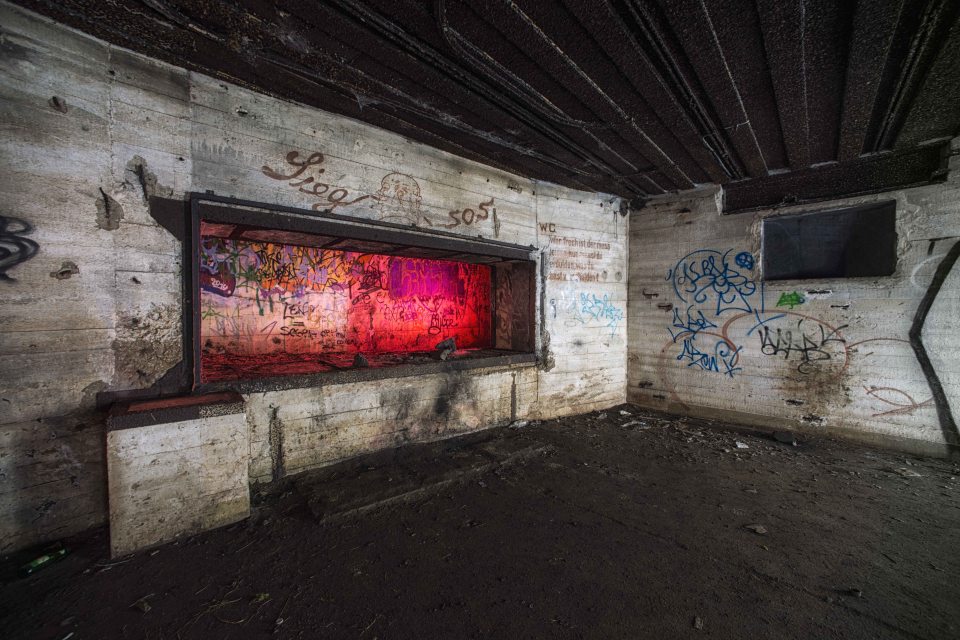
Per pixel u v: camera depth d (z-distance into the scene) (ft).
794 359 16.58
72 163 8.25
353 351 18.49
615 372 20.66
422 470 12.13
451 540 8.79
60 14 7.73
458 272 22.59
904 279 14.49
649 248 20.34
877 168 14.84
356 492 10.48
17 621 6.29
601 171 16.53
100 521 8.73
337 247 14.73
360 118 12.22
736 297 17.87
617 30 8.32
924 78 9.95
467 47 8.84
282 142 11.05
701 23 8.18
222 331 15.81
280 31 8.23
